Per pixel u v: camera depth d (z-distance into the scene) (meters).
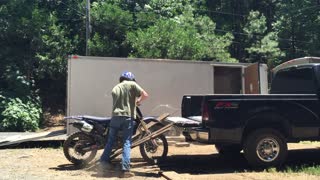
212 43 26.97
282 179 7.80
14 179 7.82
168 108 13.15
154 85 13.07
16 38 21.55
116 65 12.70
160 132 9.31
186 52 22.86
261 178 7.91
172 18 28.98
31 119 18.88
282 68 10.52
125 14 24.66
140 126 9.35
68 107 12.26
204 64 13.65
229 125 8.73
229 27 34.88
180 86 13.34
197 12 34.97
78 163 9.10
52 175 8.25
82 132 9.12
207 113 8.73
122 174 8.18
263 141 8.83
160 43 22.75
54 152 11.09
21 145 12.16
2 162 9.59
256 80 13.55
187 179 7.82
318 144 12.84
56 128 20.08
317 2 32.28
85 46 24.70
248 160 8.84
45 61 21.48
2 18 21.42
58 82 23.42
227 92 15.19
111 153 9.01
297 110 8.99
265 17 35.53
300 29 32.53
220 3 36.09
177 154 11.00
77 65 12.40
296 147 12.25
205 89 13.57
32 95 20.75
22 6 21.91
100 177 8.16
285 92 10.18
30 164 9.38
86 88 12.41
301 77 9.66
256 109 8.82
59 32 22.48
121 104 8.54
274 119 8.93
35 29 21.38
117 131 8.62
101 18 24.45
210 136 8.68
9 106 18.77
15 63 21.22
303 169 8.72
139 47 22.69
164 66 13.20
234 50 34.44
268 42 31.48
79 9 25.42
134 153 10.88
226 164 9.70
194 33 25.42
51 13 24.42
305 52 32.16
